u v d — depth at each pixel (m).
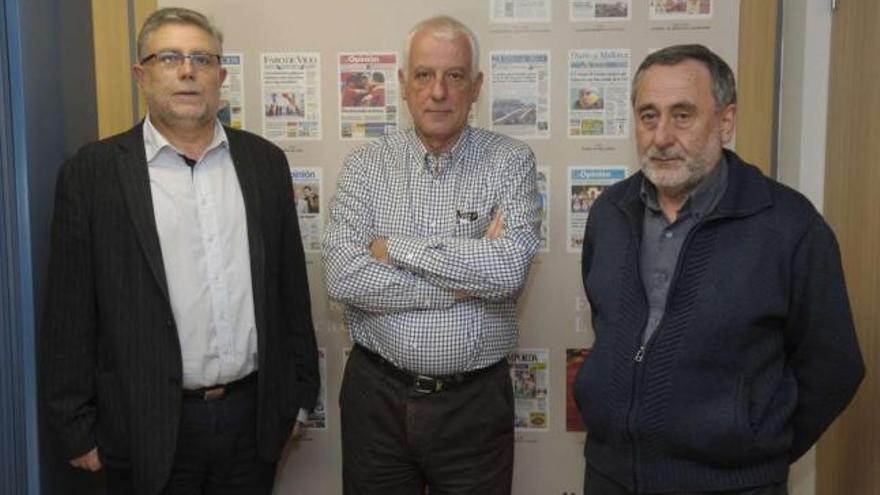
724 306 1.46
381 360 1.90
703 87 1.48
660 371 1.49
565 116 2.23
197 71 1.72
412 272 1.77
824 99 2.06
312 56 2.24
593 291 1.65
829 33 2.04
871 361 1.77
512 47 2.21
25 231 1.84
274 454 1.88
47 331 1.76
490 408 1.91
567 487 2.34
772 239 1.46
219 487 1.90
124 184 1.73
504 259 1.75
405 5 2.21
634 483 1.53
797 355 1.55
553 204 2.25
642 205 1.62
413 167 1.91
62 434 1.76
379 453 1.94
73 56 2.09
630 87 2.21
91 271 1.76
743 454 1.46
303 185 2.28
